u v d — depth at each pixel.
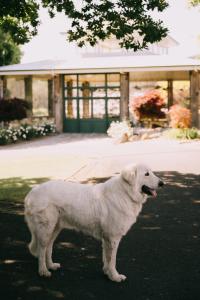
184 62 25.94
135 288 5.47
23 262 6.36
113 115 27.86
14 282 5.66
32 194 5.77
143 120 28.45
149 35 10.81
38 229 5.69
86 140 23.36
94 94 28.09
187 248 6.91
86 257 6.57
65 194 5.71
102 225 5.62
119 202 5.58
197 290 5.40
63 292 5.36
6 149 19.77
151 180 5.53
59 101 27.73
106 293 5.33
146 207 9.46
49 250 6.07
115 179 5.74
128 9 10.83
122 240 7.32
